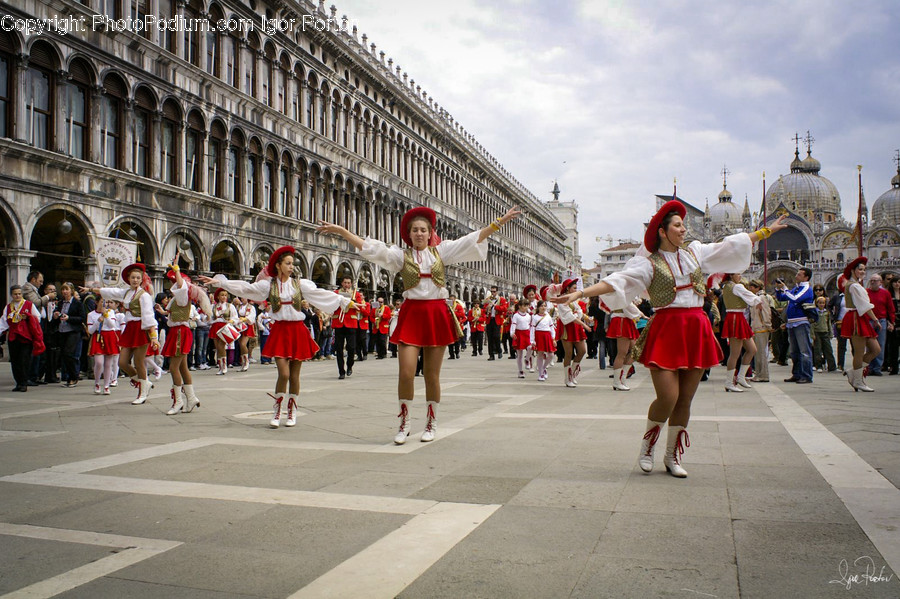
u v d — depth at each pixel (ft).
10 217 62.03
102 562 11.19
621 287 17.21
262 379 50.80
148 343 34.01
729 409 28.99
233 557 11.35
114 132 74.59
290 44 108.68
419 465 18.24
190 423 27.27
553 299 16.69
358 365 68.03
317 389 41.81
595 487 15.56
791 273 380.37
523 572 10.48
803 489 15.01
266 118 101.86
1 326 41.32
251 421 27.81
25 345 41.88
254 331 63.46
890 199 387.96
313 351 26.58
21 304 41.81
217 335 56.08
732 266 17.76
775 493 14.74
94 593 9.95
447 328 22.26
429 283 22.22
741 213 458.09
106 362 40.63
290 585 10.15
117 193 73.61
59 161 66.18
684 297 17.06
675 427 16.78
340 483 16.30
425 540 12.00
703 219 436.76
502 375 52.60
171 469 18.06
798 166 426.51
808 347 42.68
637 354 17.47
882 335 46.78
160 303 58.29
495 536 12.16
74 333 46.03
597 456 19.10
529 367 57.31
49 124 66.85
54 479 16.98
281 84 107.76
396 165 154.20
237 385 45.37
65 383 48.08
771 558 10.86
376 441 22.38
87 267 69.62
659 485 15.69
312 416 29.12
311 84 116.98
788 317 43.70
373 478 16.76
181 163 83.46
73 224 70.08
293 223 107.96
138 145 77.61
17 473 17.67
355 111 133.90
